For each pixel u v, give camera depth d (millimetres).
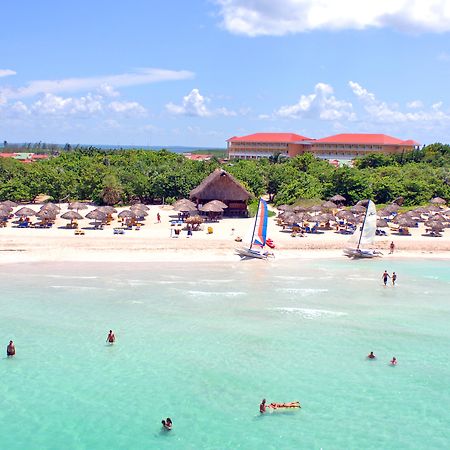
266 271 48250
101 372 27469
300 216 65625
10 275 44969
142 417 23406
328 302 39312
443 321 35656
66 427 22531
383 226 66125
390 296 41188
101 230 61969
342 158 170375
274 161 131875
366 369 28312
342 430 22578
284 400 24969
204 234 61219
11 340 31156
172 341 31484
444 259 55344
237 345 31109
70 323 34062
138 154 122812
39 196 93312
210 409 24141
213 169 97375
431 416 23812
